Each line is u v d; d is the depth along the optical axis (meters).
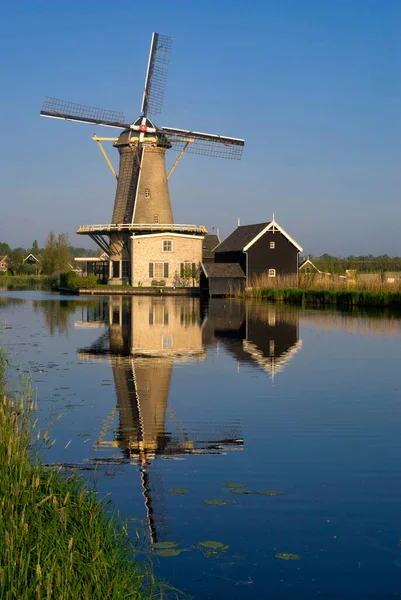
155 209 69.38
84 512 6.71
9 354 19.83
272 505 7.68
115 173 70.75
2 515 6.12
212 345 22.42
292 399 13.49
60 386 14.65
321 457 9.49
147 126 68.31
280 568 6.21
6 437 8.05
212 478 8.56
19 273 132.38
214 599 5.69
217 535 6.88
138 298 57.12
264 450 9.85
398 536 6.89
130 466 9.02
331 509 7.57
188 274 70.06
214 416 11.96
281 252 64.31
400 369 17.41
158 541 6.70
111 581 5.46
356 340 24.02
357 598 5.75
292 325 30.12
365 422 11.57
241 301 51.88
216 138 69.81
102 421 11.51
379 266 87.06
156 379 15.70
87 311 39.38
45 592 5.12
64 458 9.33
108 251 73.81
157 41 66.62
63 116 64.94
